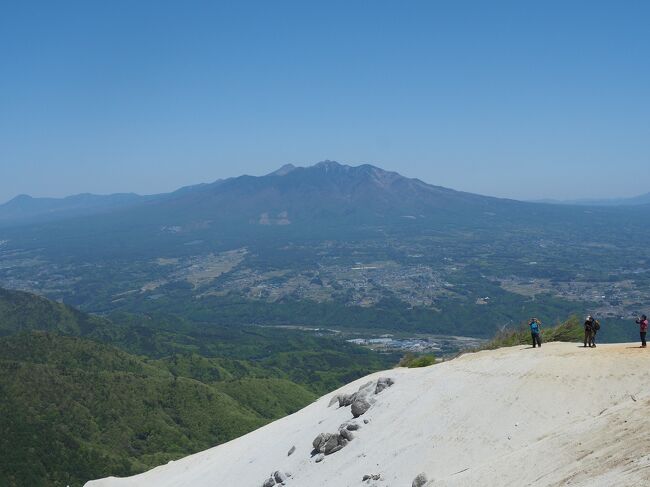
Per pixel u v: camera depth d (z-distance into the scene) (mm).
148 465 99062
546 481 22516
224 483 43562
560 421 28156
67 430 101125
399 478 29766
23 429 95188
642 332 33594
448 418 32812
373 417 38531
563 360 33125
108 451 99875
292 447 42094
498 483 24062
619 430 23969
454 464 28656
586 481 21016
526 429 28750
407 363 60688
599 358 32125
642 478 19188
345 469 33844
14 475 84375
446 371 39562
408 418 35281
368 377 55125
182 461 57188
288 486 36188
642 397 26922
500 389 32844
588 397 29016
